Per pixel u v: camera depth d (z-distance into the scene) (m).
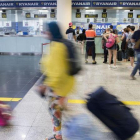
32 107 4.43
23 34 14.70
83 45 12.74
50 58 2.69
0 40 13.77
